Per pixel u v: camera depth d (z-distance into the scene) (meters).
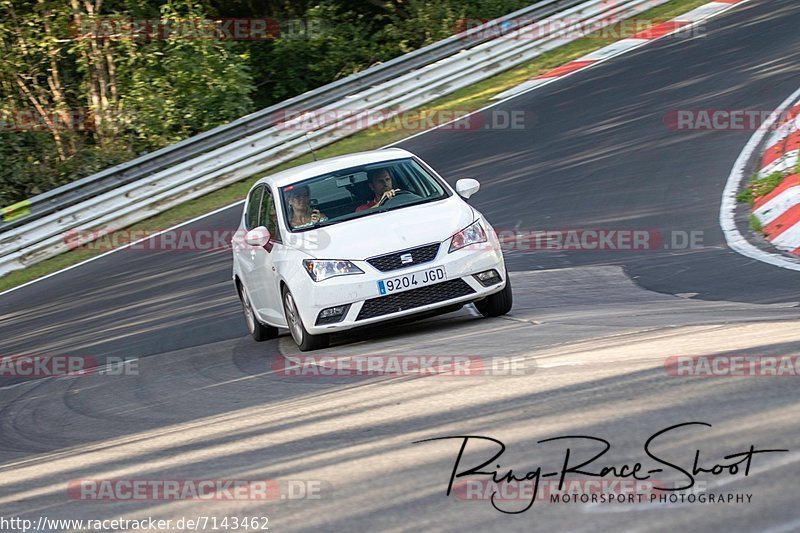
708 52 64.25
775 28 65.44
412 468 13.89
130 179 62.09
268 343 30.19
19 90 90.12
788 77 54.75
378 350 24.50
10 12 89.31
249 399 21.89
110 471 17.61
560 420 14.88
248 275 30.28
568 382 17.30
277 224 27.77
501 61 73.50
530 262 35.84
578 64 69.81
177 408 22.75
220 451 17.34
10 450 21.86
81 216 59.72
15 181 75.00
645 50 68.69
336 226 26.44
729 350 17.78
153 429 20.91
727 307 23.89
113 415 23.59
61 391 28.62
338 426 17.34
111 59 89.69
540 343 21.78
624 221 38.94
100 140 84.69
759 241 32.16
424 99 70.44
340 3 106.38
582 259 34.78
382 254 25.14
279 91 99.31
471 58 72.44
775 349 17.25
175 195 62.28
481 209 46.12
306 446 16.42
